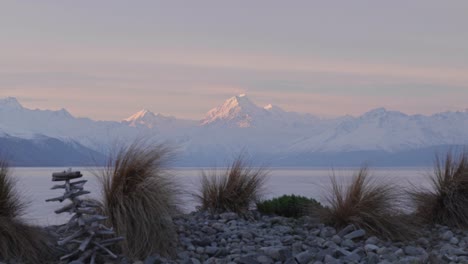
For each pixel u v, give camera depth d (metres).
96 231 8.52
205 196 12.74
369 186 11.20
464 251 9.74
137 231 8.87
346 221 11.00
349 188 11.24
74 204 8.54
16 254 8.45
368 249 9.54
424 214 12.06
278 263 8.74
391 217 10.84
